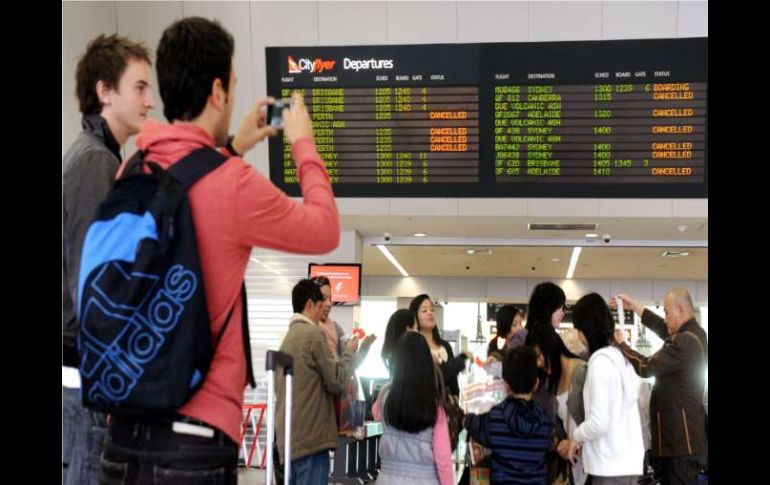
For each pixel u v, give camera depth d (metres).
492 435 3.66
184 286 1.45
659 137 6.68
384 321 24.00
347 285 9.17
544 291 4.72
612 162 6.73
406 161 6.93
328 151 6.97
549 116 6.80
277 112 1.82
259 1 7.62
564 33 7.48
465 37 7.54
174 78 1.66
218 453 1.51
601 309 4.02
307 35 7.64
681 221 8.68
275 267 9.46
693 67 6.64
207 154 1.57
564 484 4.25
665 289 19.25
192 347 1.44
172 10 7.62
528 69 6.81
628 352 4.34
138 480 1.49
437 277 19.73
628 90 6.71
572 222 8.96
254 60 7.67
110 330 1.41
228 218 1.54
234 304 1.58
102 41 2.21
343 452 7.77
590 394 3.77
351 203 8.60
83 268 1.44
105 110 2.18
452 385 4.79
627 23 7.44
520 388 3.66
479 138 6.86
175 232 1.47
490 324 23.30
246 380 1.60
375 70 6.94
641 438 3.84
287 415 2.29
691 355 4.25
